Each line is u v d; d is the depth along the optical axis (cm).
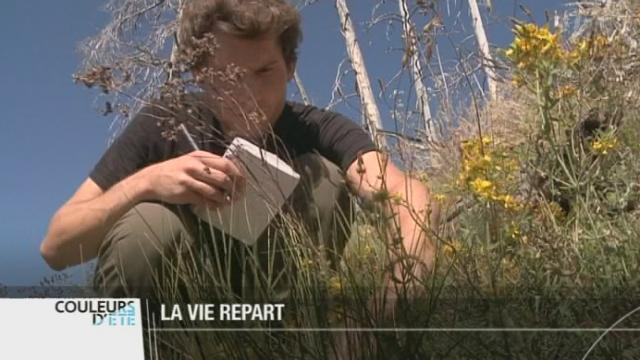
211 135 190
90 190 211
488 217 181
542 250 179
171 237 185
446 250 172
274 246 169
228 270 168
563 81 218
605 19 308
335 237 182
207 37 188
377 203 166
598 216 192
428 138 271
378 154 194
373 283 159
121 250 185
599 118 221
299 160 201
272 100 203
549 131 196
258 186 179
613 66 234
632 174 206
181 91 179
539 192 198
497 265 166
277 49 205
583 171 198
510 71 225
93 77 171
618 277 172
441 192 233
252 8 195
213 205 180
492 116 300
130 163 212
